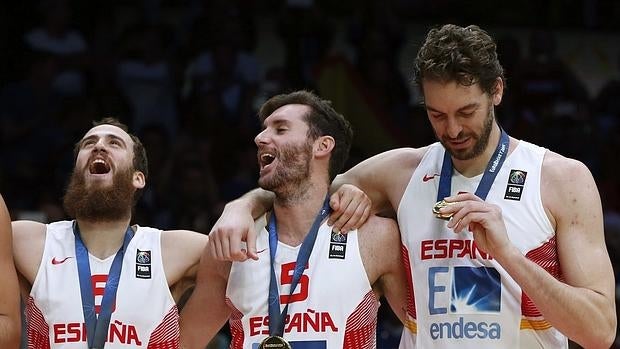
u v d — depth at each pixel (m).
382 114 25.69
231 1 27.89
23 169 23.45
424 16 31.23
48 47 26.31
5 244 11.77
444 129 10.90
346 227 11.66
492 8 31.56
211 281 11.93
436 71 10.65
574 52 30.98
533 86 27.02
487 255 11.14
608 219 23.77
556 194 11.18
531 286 10.46
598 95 27.88
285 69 26.42
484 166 11.41
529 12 31.69
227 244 11.21
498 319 11.09
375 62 26.91
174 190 22.77
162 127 23.98
